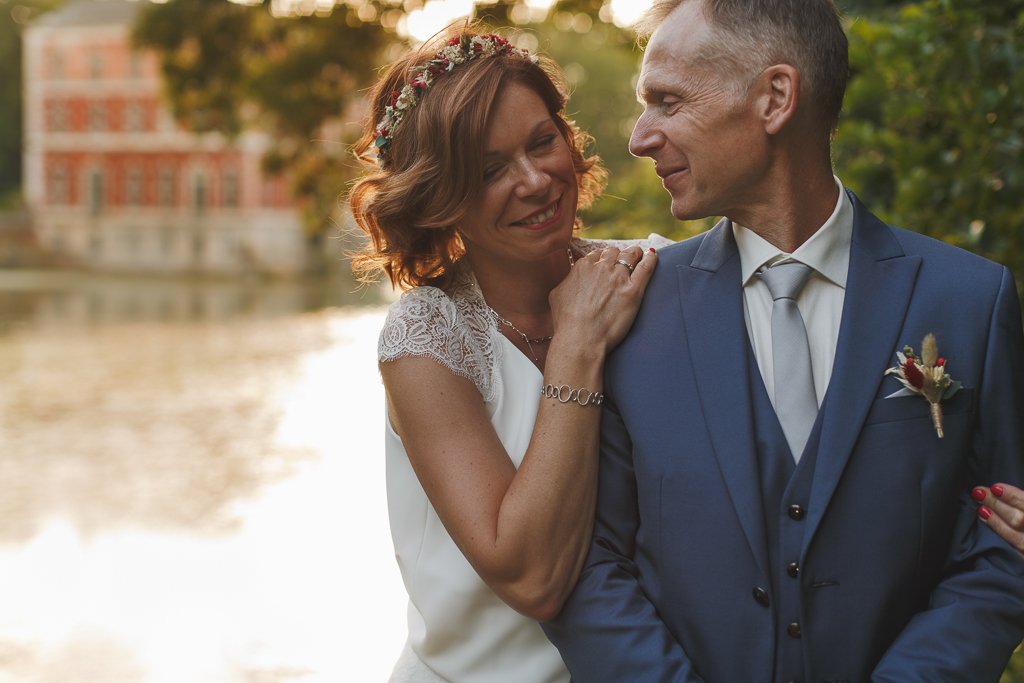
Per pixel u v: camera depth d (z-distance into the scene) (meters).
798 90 1.54
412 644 1.98
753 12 1.54
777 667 1.56
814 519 1.53
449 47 1.83
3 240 51.03
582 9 13.28
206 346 19.64
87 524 7.39
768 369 1.62
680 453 1.61
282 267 48.09
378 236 1.96
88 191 51.88
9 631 5.31
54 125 52.09
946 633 1.54
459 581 1.87
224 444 10.31
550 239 1.85
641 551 1.68
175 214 50.25
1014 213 2.71
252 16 20.66
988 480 1.62
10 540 7.02
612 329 1.71
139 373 16.08
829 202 1.63
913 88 2.91
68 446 10.42
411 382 1.78
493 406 1.86
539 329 1.97
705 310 1.66
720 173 1.58
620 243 2.18
